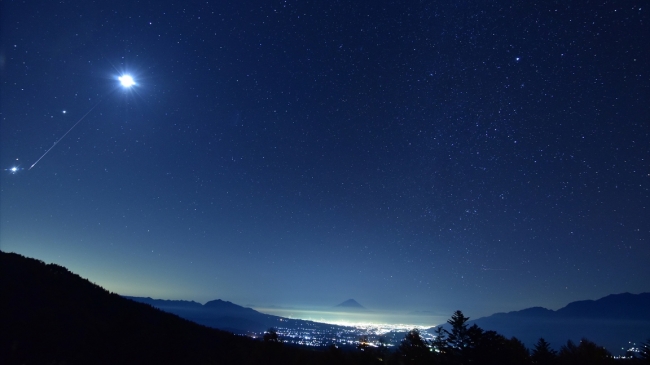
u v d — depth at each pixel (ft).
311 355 78.48
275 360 71.77
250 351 73.97
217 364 63.77
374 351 83.82
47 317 66.33
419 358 77.71
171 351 61.16
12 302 69.46
